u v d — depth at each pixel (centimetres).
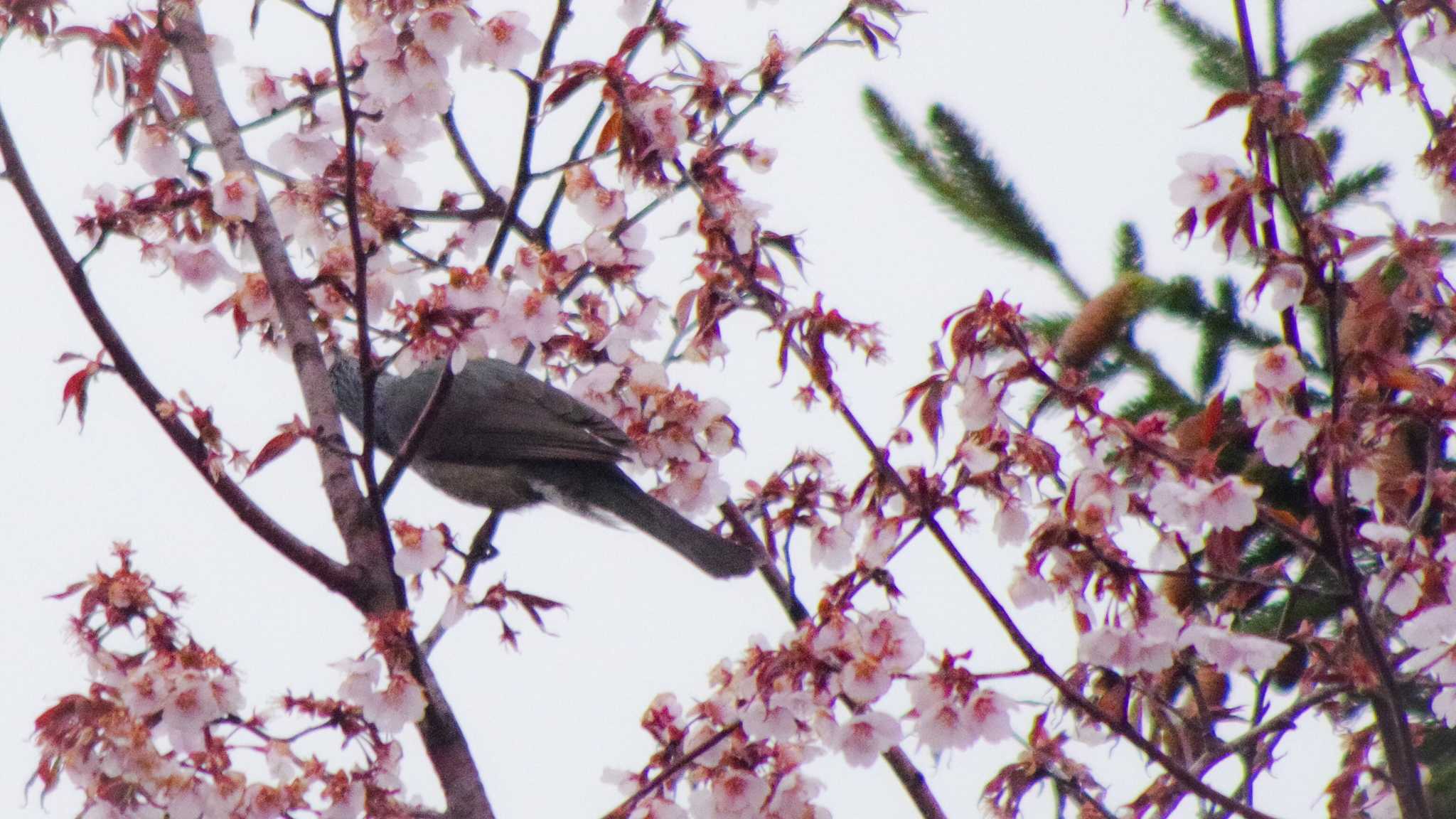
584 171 914
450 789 780
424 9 803
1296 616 811
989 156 931
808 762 746
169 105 992
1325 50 887
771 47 924
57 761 668
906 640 691
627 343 913
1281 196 632
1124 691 703
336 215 982
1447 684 699
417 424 786
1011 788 714
